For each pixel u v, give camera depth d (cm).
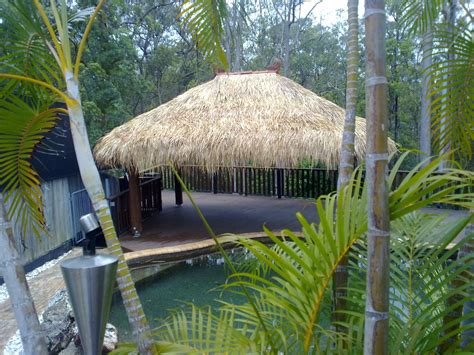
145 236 681
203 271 577
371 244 93
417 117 1427
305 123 631
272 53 1934
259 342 133
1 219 160
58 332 329
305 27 2109
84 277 126
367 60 91
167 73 1888
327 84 1911
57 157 633
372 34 90
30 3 158
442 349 145
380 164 90
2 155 184
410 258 167
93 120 1062
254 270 191
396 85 1341
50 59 189
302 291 111
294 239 105
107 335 338
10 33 179
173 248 591
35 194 210
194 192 1175
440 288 137
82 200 721
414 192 92
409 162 1131
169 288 514
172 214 860
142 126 674
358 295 170
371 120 91
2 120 167
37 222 222
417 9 240
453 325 136
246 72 757
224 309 163
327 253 107
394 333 151
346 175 190
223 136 617
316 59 1966
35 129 180
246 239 114
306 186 1023
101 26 1144
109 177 855
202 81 1862
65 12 152
